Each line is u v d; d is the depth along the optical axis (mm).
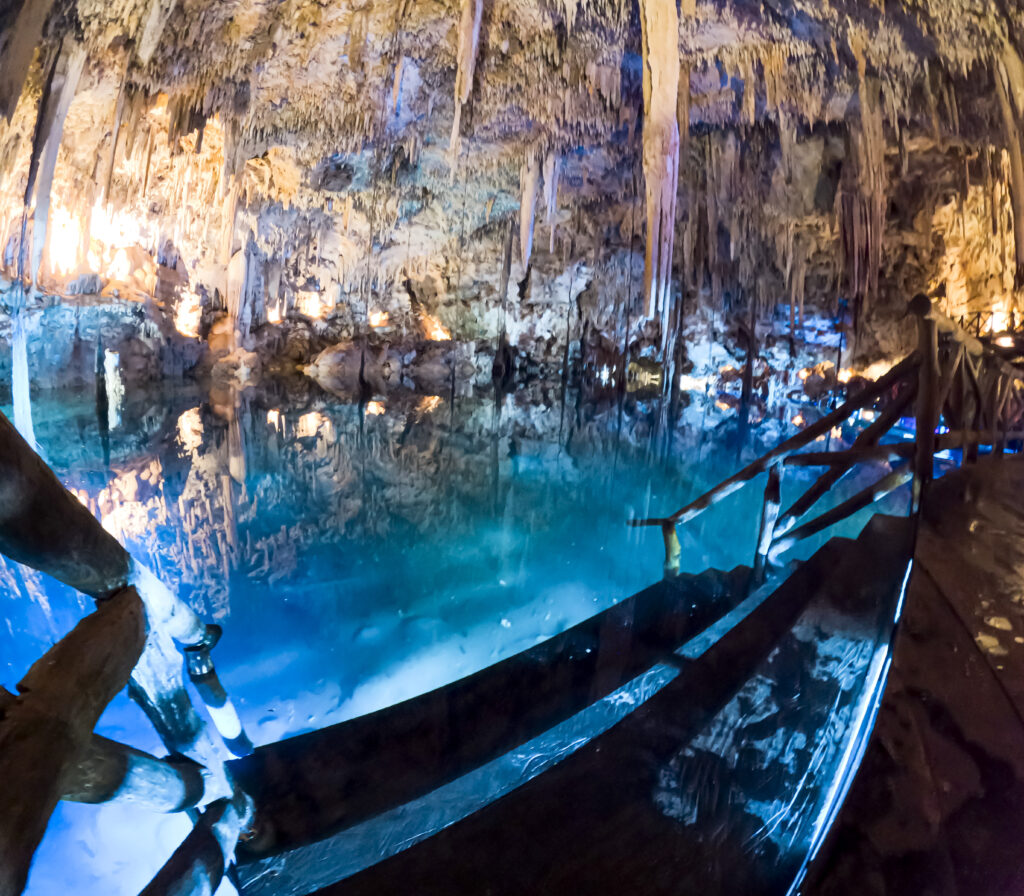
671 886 1238
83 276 13164
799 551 5730
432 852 1373
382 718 2303
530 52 8523
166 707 1448
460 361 19609
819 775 1401
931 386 2957
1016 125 6801
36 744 773
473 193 15633
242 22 7926
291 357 19344
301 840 1777
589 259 17391
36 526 993
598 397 18250
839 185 11422
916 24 6688
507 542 7066
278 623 4883
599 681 2600
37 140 8242
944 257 11883
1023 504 2857
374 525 7590
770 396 15102
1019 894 931
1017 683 1393
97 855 2252
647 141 6730
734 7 7074
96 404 13602
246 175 14789
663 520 3854
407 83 9664
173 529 7031
